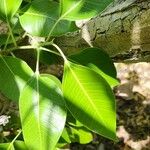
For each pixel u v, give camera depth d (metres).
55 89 0.25
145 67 1.04
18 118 0.40
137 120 0.93
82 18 0.26
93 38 0.31
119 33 0.30
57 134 0.25
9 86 0.28
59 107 0.25
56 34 0.28
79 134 0.38
